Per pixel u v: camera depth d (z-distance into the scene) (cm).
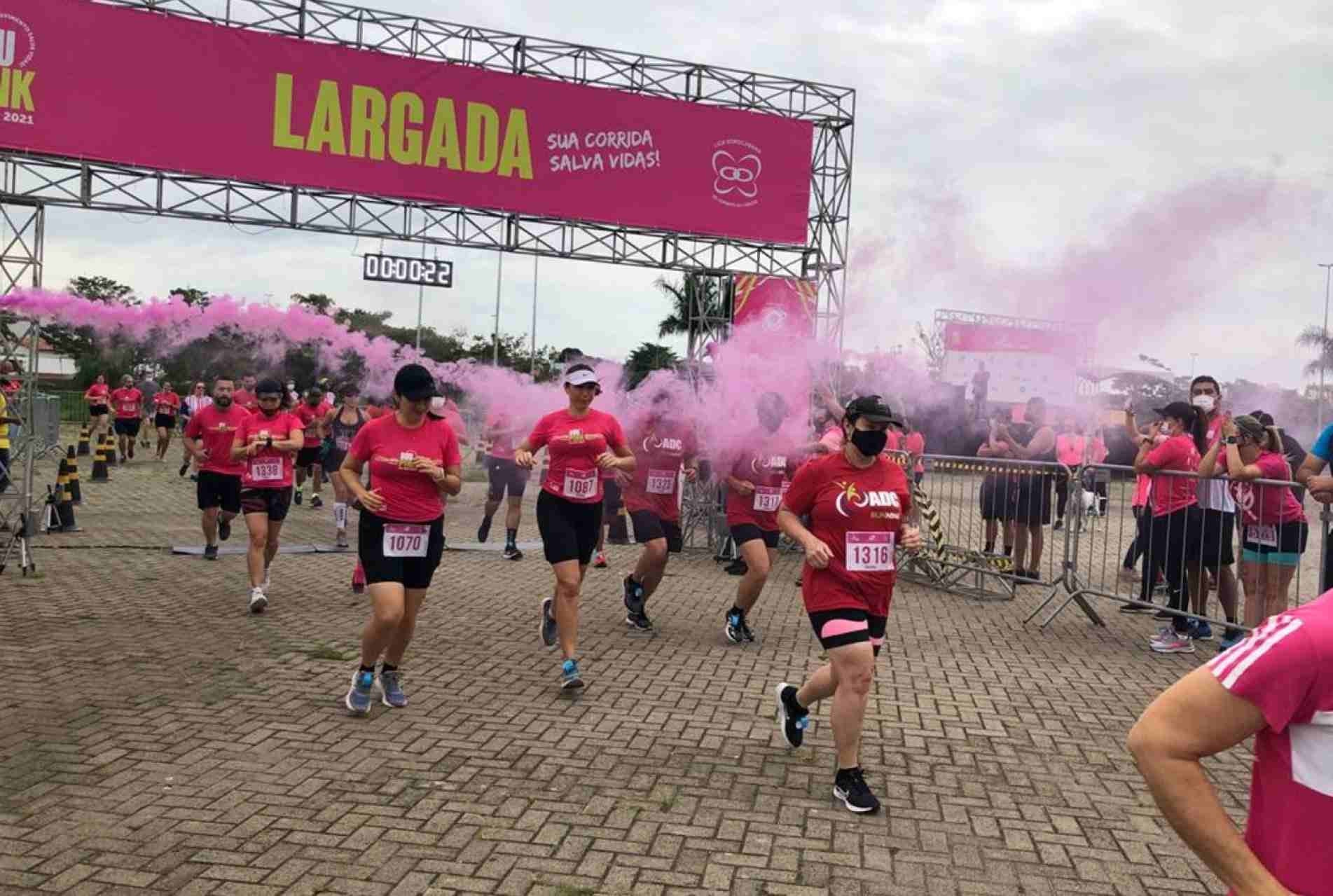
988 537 1064
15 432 1163
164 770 437
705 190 1554
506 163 1469
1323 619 154
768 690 596
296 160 1384
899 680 635
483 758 464
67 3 1285
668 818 401
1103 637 787
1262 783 163
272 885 336
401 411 523
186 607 784
